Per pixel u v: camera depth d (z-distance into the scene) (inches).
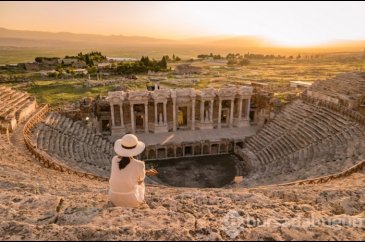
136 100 2014.0
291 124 1895.9
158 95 2032.5
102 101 2095.2
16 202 371.9
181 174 1695.4
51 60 6683.1
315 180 846.5
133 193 343.0
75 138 1686.8
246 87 2180.1
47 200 373.1
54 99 3208.7
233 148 2011.6
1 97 1808.6
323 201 437.7
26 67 5890.8
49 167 971.3
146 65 6131.9
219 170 1753.2
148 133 2100.1
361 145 1270.9
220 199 427.5
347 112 1637.6
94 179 944.9
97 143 1776.6
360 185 632.4
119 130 2065.7
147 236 254.8
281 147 1742.1
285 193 492.1
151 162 1851.6
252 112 2351.1
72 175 926.4
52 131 1610.5
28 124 1508.4
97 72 5374.0
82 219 308.5
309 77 5570.9
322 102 1905.8
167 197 433.1
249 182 1370.6
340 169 1048.2
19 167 829.8
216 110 2257.6
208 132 2135.8
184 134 2092.8
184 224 297.0
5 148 1093.1
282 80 5036.9
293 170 1315.2
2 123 1412.4
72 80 4677.7
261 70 7278.5
